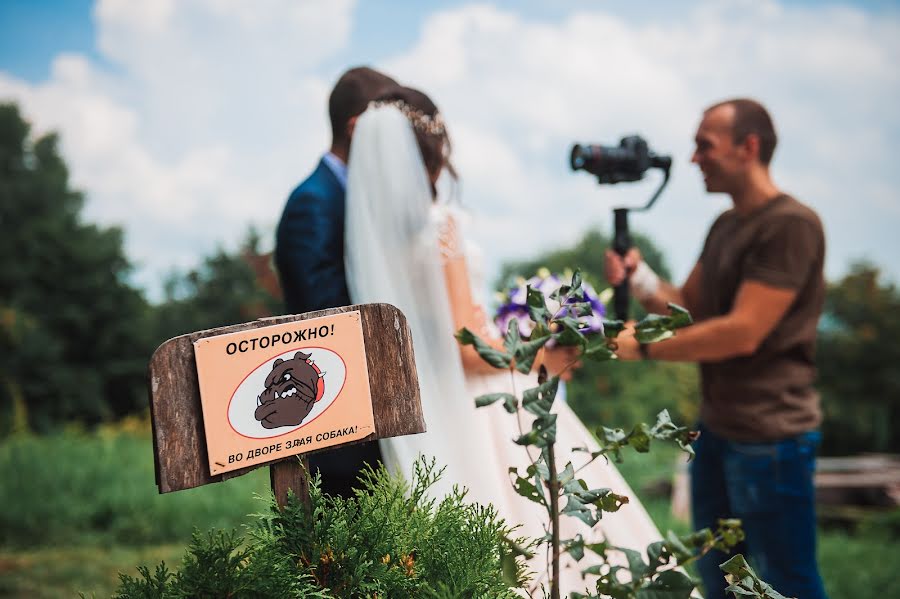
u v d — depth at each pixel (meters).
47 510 7.00
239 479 7.57
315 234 1.95
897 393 21.78
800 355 2.57
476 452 1.85
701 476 2.75
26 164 36.75
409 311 1.87
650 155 2.74
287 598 1.08
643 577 1.01
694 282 2.89
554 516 1.06
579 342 1.06
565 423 2.23
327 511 1.17
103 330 33.34
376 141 1.91
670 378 22.31
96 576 5.38
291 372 1.25
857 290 22.88
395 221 1.89
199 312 36.03
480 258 2.17
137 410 33.62
